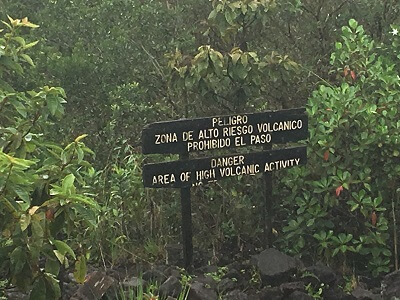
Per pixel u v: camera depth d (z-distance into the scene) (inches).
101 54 325.1
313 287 243.6
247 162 257.8
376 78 274.8
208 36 329.1
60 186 166.7
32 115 204.4
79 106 322.0
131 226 275.7
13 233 155.0
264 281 243.3
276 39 331.9
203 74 271.4
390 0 329.1
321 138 261.4
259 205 286.8
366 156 260.4
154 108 313.1
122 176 271.6
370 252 260.4
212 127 250.7
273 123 260.2
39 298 157.6
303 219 264.5
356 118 259.8
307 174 267.6
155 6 335.6
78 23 341.7
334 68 320.2
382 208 254.8
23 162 147.6
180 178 248.4
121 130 309.3
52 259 158.2
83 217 157.9
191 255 253.4
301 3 322.0
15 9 363.3
